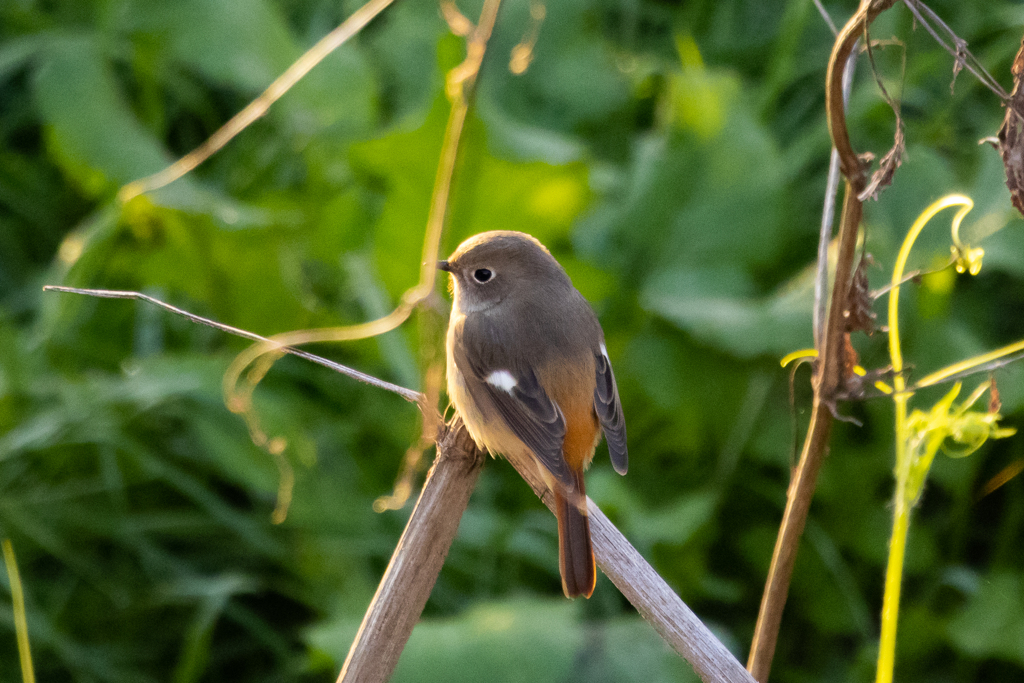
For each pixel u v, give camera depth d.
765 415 9.30
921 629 8.44
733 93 10.30
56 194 11.14
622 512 8.87
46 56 10.92
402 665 7.38
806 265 10.22
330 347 10.11
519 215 9.49
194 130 11.68
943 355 8.97
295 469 9.01
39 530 8.66
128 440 8.91
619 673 7.29
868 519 8.91
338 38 8.07
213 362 9.41
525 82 11.50
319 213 10.37
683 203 10.17
